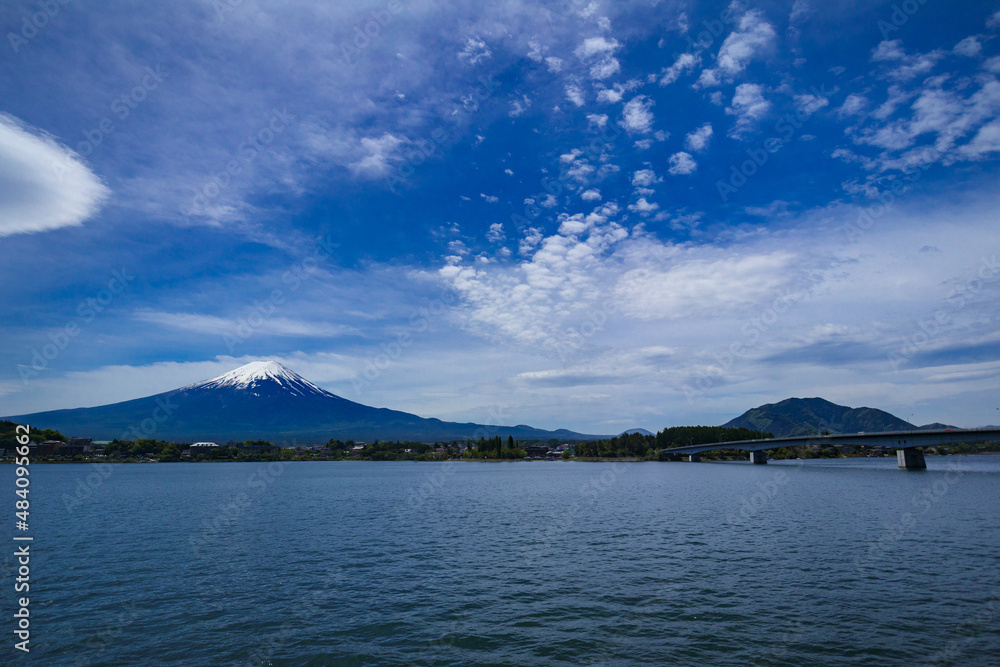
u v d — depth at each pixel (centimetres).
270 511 7600
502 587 3372
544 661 2256
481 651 2370
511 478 16038
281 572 3812
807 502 8069
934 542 4694
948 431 14800
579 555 4309
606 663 2227
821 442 19250
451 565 3997
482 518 6706
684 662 2223
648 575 3619
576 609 2917
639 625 2659
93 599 3162
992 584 3303
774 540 4872
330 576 3688
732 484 12338
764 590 3219
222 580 3594
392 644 2467
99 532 5672
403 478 16462
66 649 2423
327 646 2450
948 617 2712
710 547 4569
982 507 7188
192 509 7881
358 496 10075
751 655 2283
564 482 13850
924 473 15325
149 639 2542
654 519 6412
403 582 3516
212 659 2320
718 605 2947
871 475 14725
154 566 4012
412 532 5591
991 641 2400
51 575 3734
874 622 2652
